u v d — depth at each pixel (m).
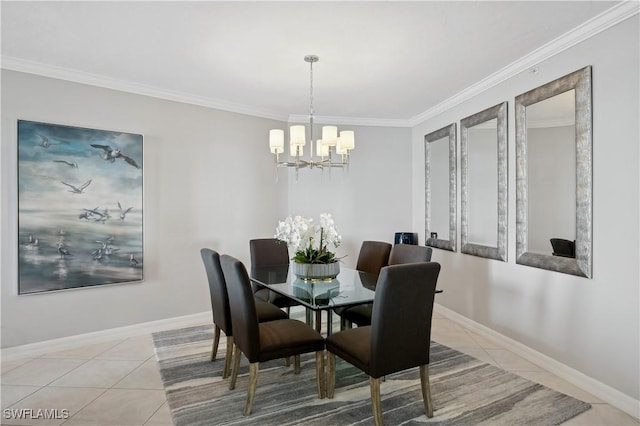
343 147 2.89
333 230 3.08
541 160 2.88
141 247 3.61
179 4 2.19
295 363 2.78
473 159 3.72
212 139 4.09
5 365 2.90
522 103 3.05
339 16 2.32
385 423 2.15
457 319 4.01
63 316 3.24
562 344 2.72
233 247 4.25
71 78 3.24
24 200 3.03
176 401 2.38
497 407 2.32
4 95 2.97
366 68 3.17
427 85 3.61
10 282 3.00
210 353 3.16
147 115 3.66
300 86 3.62
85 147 3.30
